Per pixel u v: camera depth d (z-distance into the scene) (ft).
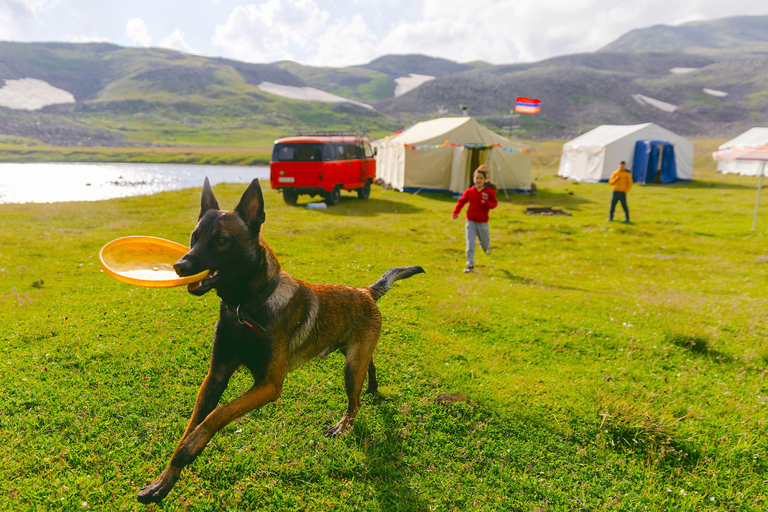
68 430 11.49
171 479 8.11
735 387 16.35
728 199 83.05
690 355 19.19
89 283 24.58
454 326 20.66
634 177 111.04
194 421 9.05
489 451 11.82
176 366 15.08
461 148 79.51
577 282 31.17
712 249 44.27
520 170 88.74
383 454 11.41
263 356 9.37
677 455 12.03
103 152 362.94
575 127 621.72
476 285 27.55
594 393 14.79
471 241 31.81
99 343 16.52
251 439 11.56
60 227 43.98
